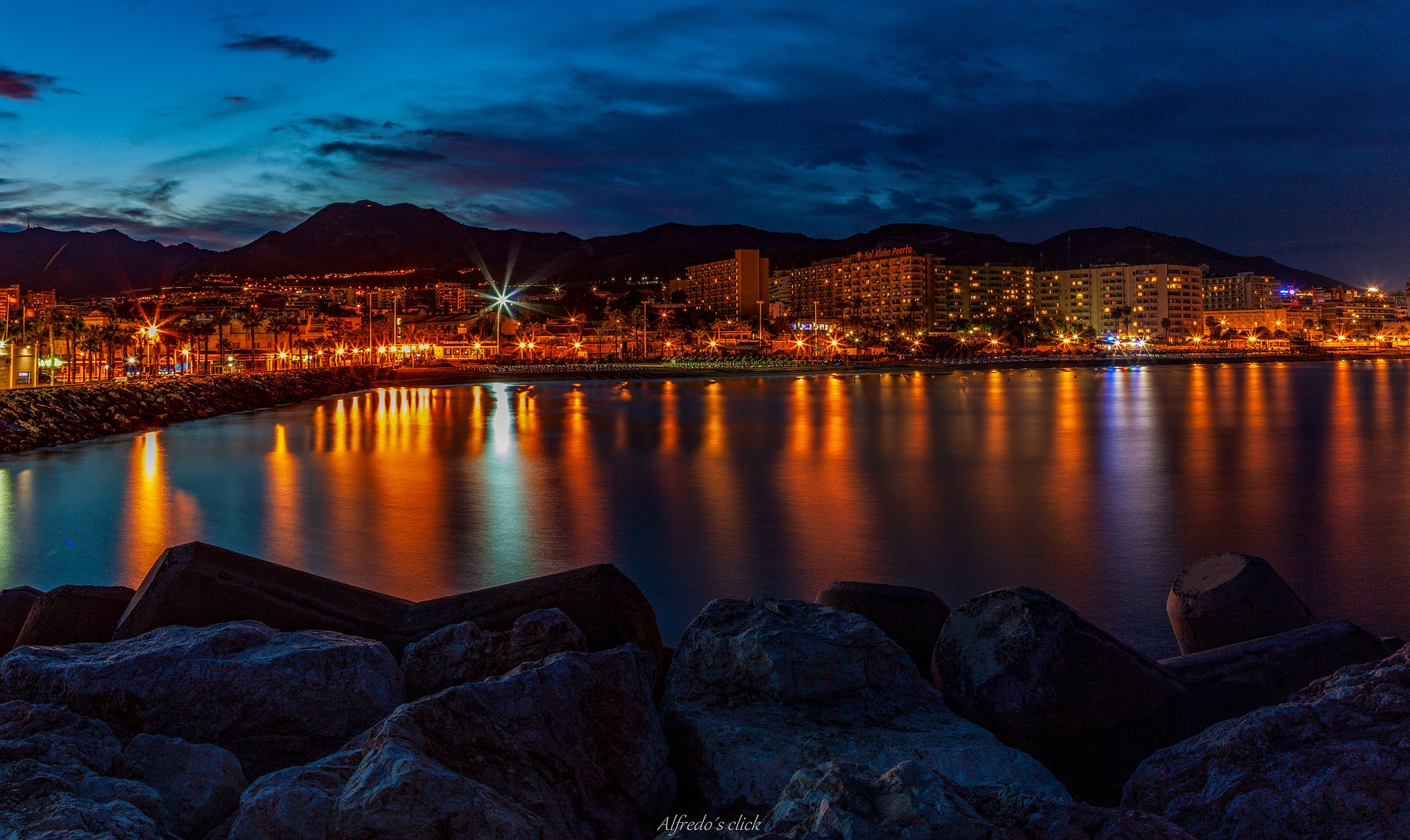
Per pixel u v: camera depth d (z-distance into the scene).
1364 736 4.23
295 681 5.04
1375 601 15.97
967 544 21.83
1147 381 136.75
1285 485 31.80
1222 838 4.02
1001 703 5.38
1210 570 7.75
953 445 47.84
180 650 5.16
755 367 195.88
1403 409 72.50
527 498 29.66
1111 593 16.92
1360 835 3.77
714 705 5.36
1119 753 5.36
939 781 3.75
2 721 4.68
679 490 31.47
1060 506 27.89
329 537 22.77
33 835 3.49
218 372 156.88
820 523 24.80
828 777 3.85
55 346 127.12
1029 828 3.58
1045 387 123.62
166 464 39.12
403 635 6.35
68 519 25.30
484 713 4.44
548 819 4.05
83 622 6.39
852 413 75.12
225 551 6.41
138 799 4.04
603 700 4.91
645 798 4.60
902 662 5.66
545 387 129.88
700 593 17.06
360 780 3.76
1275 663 5.96
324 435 54.94
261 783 4.00
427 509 27.28
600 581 6.47
